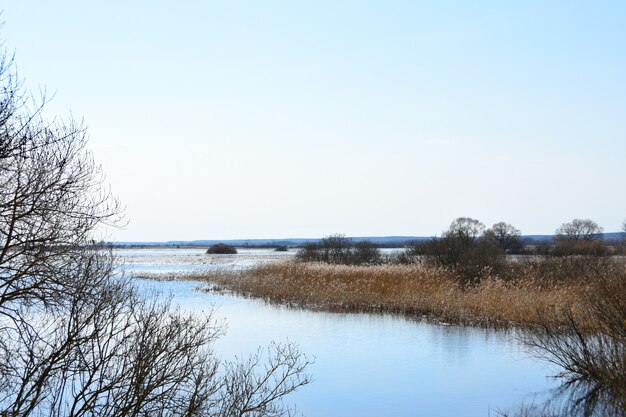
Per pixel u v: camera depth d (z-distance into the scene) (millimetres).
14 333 9547
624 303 11891
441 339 18328
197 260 82375
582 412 11062
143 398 7426
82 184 8703
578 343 14086
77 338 7758
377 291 26609
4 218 8148
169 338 8469
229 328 20078
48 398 8789
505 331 19281
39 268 8336
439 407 11820
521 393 12594
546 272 26188
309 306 25188
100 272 8594
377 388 13094
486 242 32344
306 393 12656
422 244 41188
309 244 48031
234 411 8789
